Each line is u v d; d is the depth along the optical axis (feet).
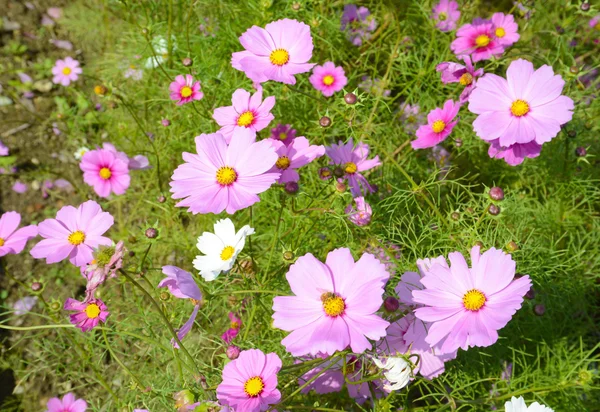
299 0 2.54
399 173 2.56
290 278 1.64
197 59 2.78
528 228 2.42
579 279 2.36
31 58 3.22
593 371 2.14
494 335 1.57
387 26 2.90
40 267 2.70
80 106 3.09
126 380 2.35
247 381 1.65
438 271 1.66
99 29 3.25
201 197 1.79
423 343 1.78
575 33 2.91
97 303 1.90
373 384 1.89
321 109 2.66
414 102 2.83
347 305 1.60
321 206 2.32
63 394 2.43
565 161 2.42
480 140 2.65
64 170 2.97
